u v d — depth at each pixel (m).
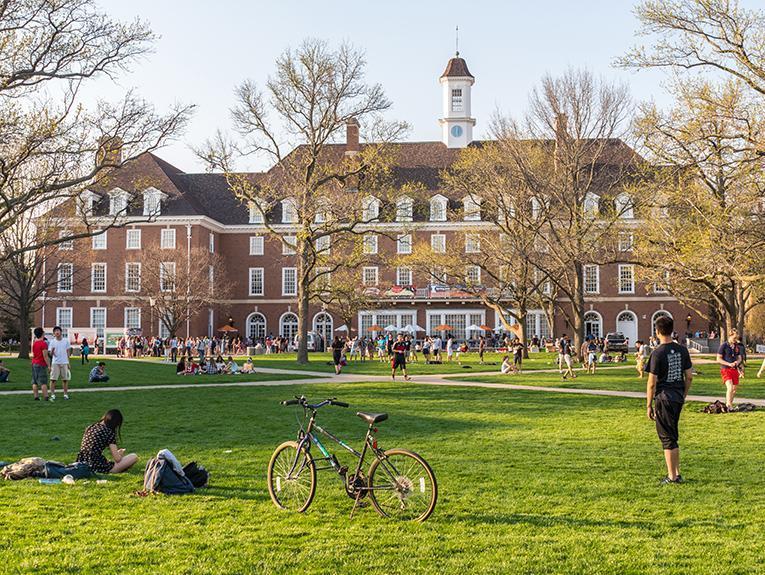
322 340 75.56
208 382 34.00
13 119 27.28
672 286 40.59
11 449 15.23
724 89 27.73
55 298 75.06
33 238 51.41
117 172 34.44
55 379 25.58
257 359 54.97
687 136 28.28
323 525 9.26
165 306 66.81
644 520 9.41
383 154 46.44
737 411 21.42
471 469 12.81
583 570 7.46
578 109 43.94
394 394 27.75
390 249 77.75
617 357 53.00
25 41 27.52
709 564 7.61
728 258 27.98
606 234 40.91
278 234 47.25
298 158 50.22
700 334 74.56
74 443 15.99
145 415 21.08
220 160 45.22
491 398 26.23
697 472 12.56
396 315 78.44
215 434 17.34
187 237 74.25
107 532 8.91
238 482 11.86
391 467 9.74
